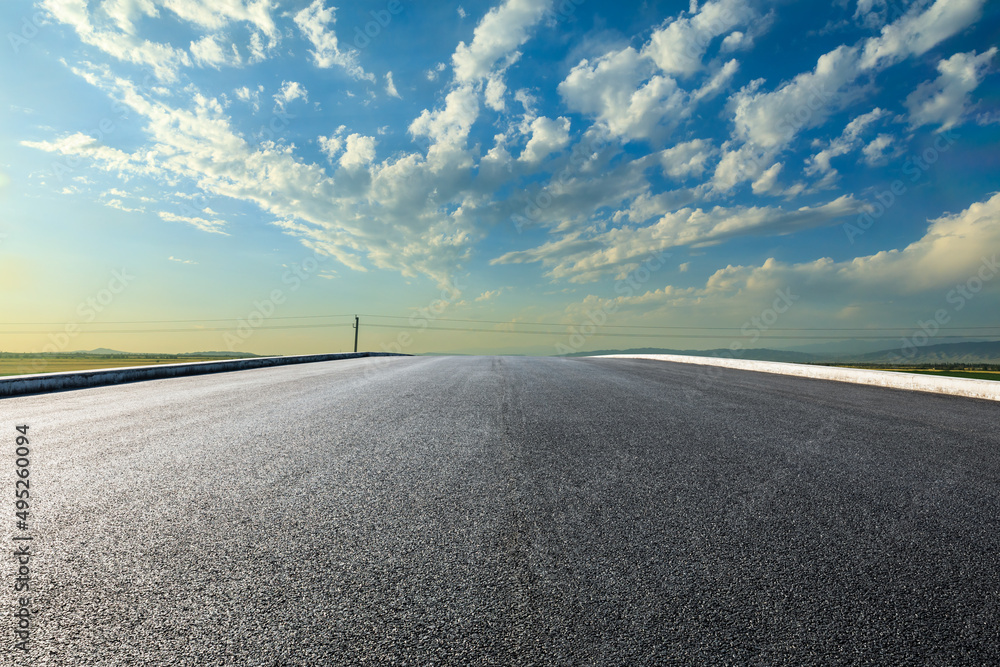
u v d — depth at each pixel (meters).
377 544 1.75
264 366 12.05
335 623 1.26
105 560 1.61
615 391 6.43
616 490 2.39
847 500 2.28
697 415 4.59
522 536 1.83
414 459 2.96
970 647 1.19
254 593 1.41
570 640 1.19
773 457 3.06
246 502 2.19
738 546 1.76
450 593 1.41
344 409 4.84
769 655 1.15
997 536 1.88
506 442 3.42
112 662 1.11
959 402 5.79
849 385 7.77
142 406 5.05
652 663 1.11
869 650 1.17
